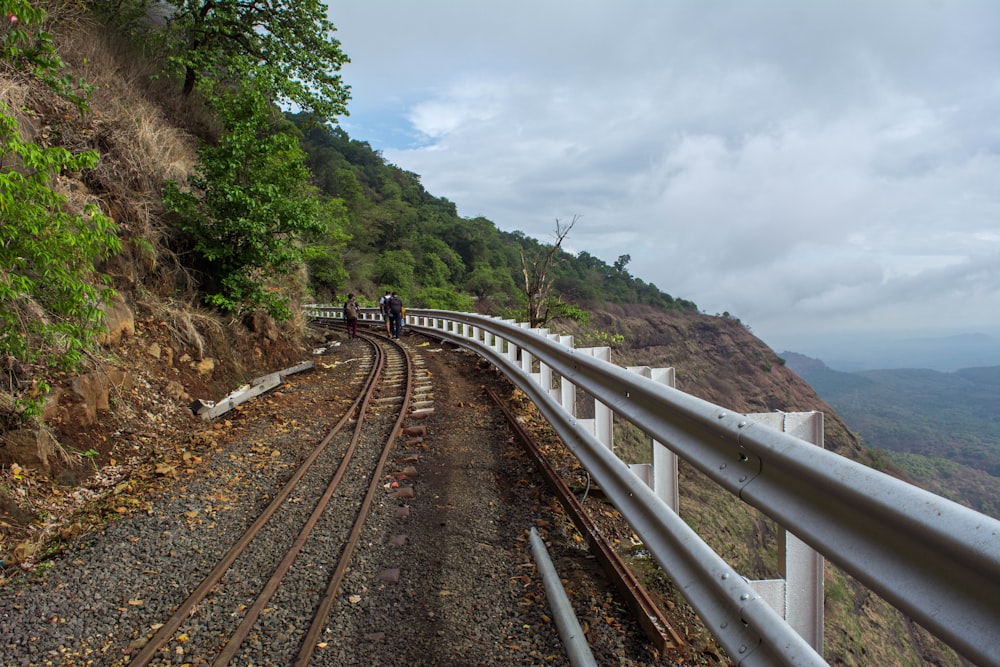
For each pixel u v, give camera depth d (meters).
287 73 16.53
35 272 5.23
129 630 3.09
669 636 2.73
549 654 2.74
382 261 64.38
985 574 1.13
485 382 10.32
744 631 2.08
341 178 77.50
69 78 7.64
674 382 3.88
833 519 1.70
